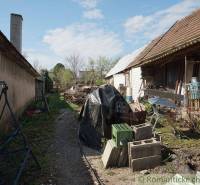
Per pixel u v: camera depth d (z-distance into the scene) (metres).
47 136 9.53
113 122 8.52
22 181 5.43
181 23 15.67
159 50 14.07
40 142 8.66
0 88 9.27
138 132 6.60
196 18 13.27
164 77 14.56
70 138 9.30
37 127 11.16
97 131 8.41
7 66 10.57
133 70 20.08
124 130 6.46
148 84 15.86
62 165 6.44
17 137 8.99
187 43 9.75
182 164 5.84
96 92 9.09
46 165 6.38
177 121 9.65
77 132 9.92
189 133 8.66
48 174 5.83
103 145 7.97
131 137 6.47
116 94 9.04
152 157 6.09
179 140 8.05
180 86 12.16
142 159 6.05
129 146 6.21
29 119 13.19
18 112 13.09
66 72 53.00
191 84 9.91
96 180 5.54
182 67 12.24
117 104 8.78
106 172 6.05
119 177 5.73
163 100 9.74
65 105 20.42
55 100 25.50
